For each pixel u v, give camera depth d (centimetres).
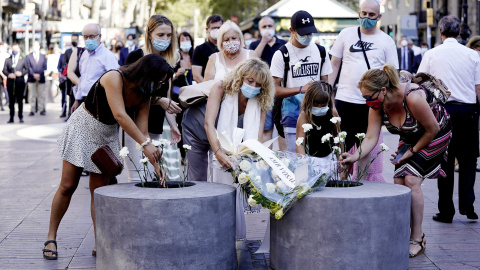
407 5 5266
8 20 4184
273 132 752
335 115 608
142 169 619
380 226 478
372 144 577
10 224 678
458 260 558
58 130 1622
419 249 573
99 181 564
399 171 588
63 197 565
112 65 892
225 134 532
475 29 4016
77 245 603
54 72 2527
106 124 545
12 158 1169
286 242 494
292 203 484
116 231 470
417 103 547
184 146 521
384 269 483
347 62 729
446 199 686
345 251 474
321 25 2681
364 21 714
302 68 696
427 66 709
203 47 878
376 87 547
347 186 540
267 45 932
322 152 616
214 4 5341
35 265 545
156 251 462
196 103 607
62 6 5203
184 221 463
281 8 2672
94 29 873
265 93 555
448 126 582
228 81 556
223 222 484
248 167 499
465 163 698
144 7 5281
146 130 544
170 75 515
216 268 480
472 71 693
